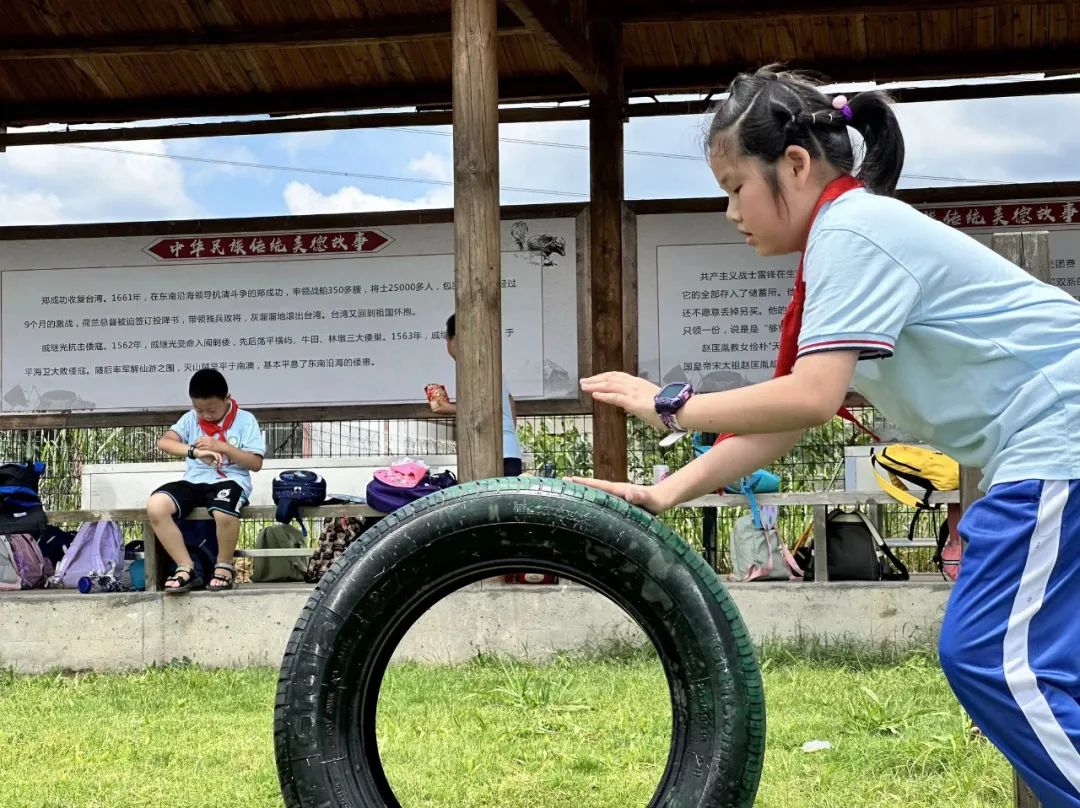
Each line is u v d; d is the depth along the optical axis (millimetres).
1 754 4703
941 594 6426
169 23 8523
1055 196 8328
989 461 2359
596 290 8461
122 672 6828
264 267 8984
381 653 2602
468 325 6215
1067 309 2344
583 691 5438
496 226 6262
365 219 8922
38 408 9078
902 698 5109
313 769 2525
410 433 11273
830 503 6691
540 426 11906
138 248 9078
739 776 2438
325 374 8906
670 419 2445
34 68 9055
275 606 6797
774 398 2318
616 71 8391
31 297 9117
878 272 2297
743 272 8547
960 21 8242
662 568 2482
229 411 7211
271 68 8977
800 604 6539
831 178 2439
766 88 2439
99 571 7125
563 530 2506
